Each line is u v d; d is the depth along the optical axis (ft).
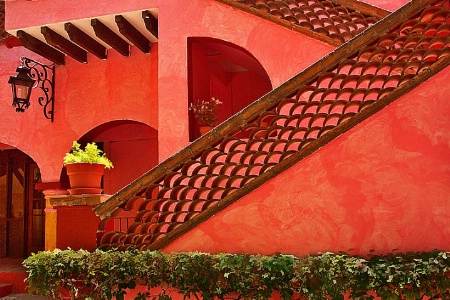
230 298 11.20
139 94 25.85
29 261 12.66
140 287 12.28
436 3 11.12
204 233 12.16
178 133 19.15
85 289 12.66
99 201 14.85
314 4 17.28
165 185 12.67
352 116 11.44
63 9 22.90
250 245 11.74
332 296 10.14
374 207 10.94
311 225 11.32
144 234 12.99
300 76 11.58
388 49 11.50
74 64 26.99
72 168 15.40
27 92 22.80
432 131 10.83
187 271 11.32
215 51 23.29
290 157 11.71
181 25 19.56
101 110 26.32
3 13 28.53
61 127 26.78
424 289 9.93
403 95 11.07
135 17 22.49
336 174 11.28
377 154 11.07
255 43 18.13
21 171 33.83
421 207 10.69
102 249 13.01
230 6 18.70
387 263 10.11
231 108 29.58
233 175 12.50
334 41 16.66
